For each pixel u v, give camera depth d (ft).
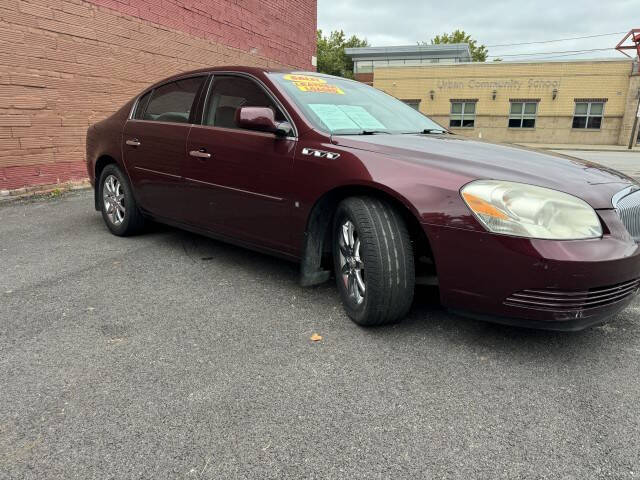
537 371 7.64
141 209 14.28
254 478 5.41
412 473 5.50
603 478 5.43
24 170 21.66
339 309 9.96
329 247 10.11
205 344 8.43
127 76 26.07
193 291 10.85
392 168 8.45
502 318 7.70
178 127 12.55
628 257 7.32
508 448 5.92
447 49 114.42
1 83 20.24
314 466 5.59
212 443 5.95
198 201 12.05
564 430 6.25
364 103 11.77
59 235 15.47
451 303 8.09
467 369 7.68
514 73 85.92
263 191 10.36
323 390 7.08
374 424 6.34
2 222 17.21
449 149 9.25
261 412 6.56
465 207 7.64
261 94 10.91
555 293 7.19
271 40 40.14
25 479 5.34
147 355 8.03
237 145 10.90
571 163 9.15
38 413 6.48
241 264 12.73
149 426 6.25
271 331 8.95
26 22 20.85
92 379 7.30
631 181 9.12
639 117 75.36
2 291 10.69
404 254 8.32
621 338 8.77
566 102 84.43
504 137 88.99
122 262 12.78
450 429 6.26
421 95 91.71
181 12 29.58
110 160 15.25
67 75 22.88
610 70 81.20
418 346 8.41
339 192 9.27
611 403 6.82
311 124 9.94
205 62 32.14
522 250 7.20
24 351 8.09
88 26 23.62
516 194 7.41
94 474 5.43
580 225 7.29
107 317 9.46
